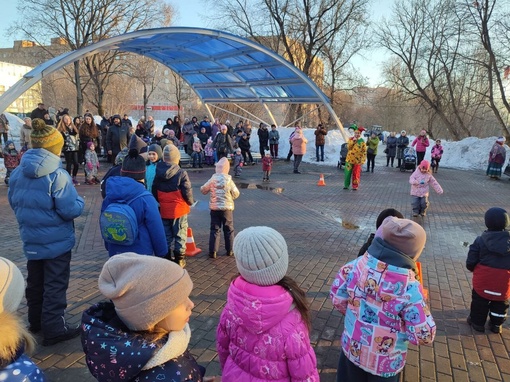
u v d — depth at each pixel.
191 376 1.57
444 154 22.14
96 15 29.23
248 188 12.63
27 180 3.21
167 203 5.24
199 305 4.42
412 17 28.14
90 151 12.15
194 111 56.69
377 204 10.49
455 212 9.90
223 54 17.75
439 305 4.65
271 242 1.88
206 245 6.63
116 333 1.47
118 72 32.09
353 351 2.40
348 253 6.43
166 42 16.34
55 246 3.34
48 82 40.97
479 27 23.03
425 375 3.29
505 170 16.45
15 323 1.38
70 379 3.09
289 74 18.00
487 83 26.91
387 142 19.59
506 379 3.29
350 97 34.69
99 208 9.34
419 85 29.38
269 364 1.85
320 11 28.52
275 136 20.78
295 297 1.93
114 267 1.52
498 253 3.80
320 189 12.70
